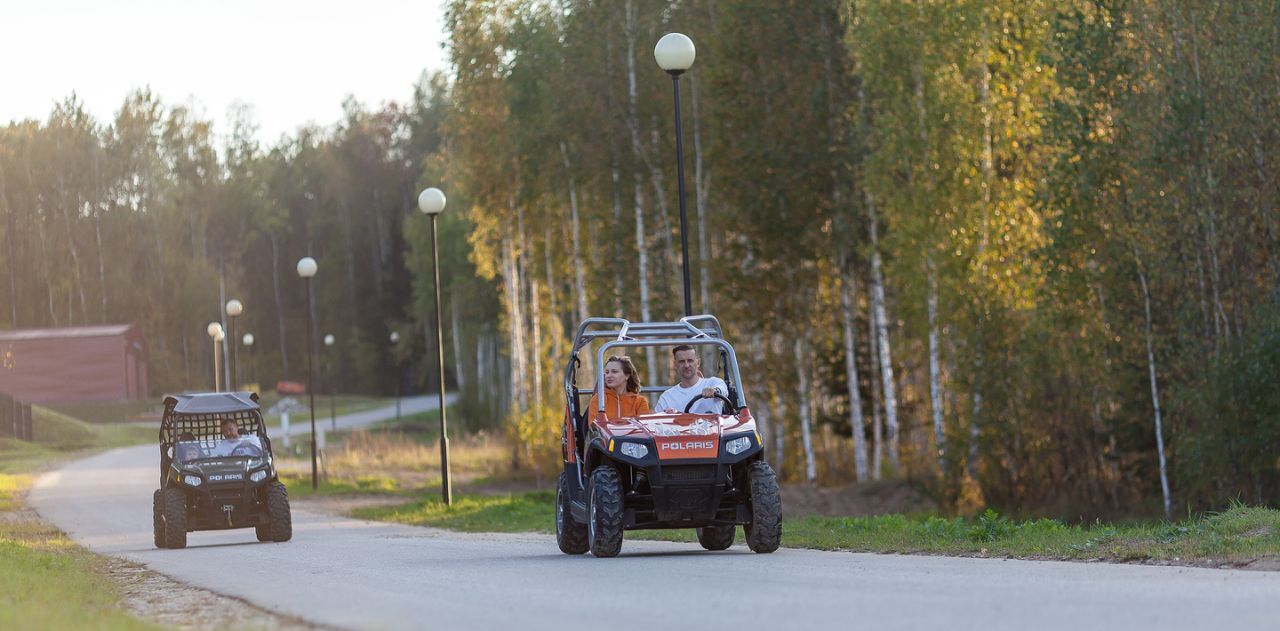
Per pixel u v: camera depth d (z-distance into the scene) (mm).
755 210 59812
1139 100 43719
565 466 22625
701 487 19859
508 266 80375
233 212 193250
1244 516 20062
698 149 62781
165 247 183750
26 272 176750
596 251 74750
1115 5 44344
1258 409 40406
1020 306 50406
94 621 13336
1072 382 47906
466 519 40500
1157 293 45906
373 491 62344
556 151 66938
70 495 61688
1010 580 14617
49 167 178625
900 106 52250
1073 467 48688
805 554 20156
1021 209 51562
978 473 49938
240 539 35531
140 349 155750
